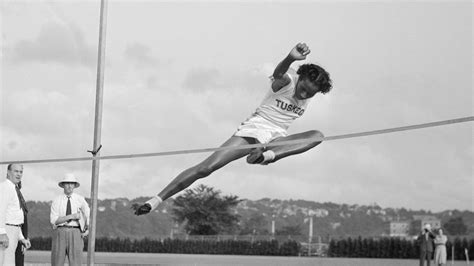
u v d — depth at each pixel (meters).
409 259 38.47
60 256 13.36
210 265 25.48
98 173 11.91
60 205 13.38
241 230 58.91
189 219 54.84
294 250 41.66
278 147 9.00
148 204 8.81
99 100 11.70
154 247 43.69
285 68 8.76
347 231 87.69
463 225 76.75
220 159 8.91
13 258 11.60
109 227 63.56
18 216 11.61
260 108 9.23
